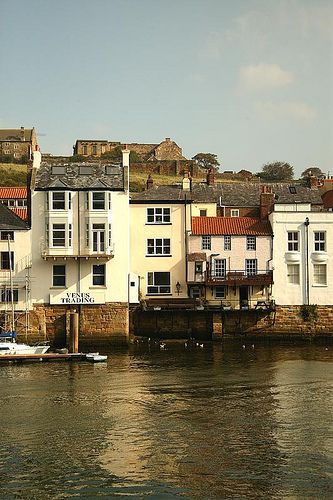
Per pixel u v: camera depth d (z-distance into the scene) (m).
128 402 40.47
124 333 63.69
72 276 64.00
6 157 145.88
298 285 67.94
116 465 29.25
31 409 38.75
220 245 69.19
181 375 49.22
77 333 60.75
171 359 56.78
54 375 49.34
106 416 37.09
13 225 64.00
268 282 67.12
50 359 55.72
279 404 39.66
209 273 68.50
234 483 27.30
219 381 46.81
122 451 30.98
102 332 63.66
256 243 68.94
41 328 63.44
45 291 63.91
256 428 34.53
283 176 160.12
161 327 67.94
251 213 85.38
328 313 67.50
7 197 98.69
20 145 147.88
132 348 63.28
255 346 64.88
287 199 89.06
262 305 66.94
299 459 29.80
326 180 107.19
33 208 64.19
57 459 30.02
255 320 67.31
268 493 26.39
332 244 68.19
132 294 64.25
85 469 28.84
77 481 27.61
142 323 68.06
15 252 63.94
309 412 37.66
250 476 27.97
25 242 64.06
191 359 56.78
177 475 28.14
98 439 32.81
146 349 62.69
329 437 32.88
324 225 68.38
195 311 66.94
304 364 54.00
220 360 56.22
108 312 63.88
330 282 67.88
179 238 69.75
